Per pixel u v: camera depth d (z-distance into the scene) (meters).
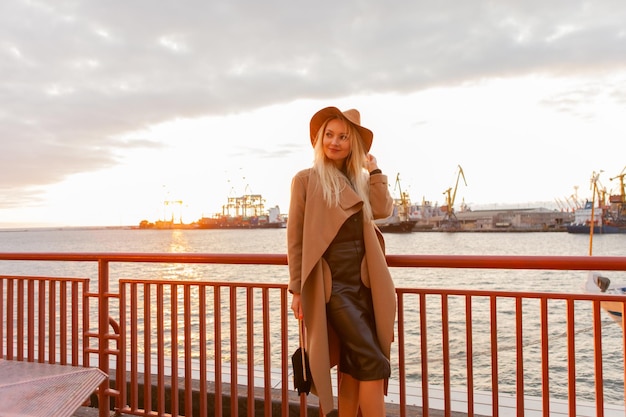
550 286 28.84
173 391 2.82
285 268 40.31
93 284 28.95
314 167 2.28
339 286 2.16
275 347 10.67
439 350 11.12
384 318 2.16
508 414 2.90
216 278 34.19
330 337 2.31
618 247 79.25
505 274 34.62
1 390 1.29
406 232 153.12
